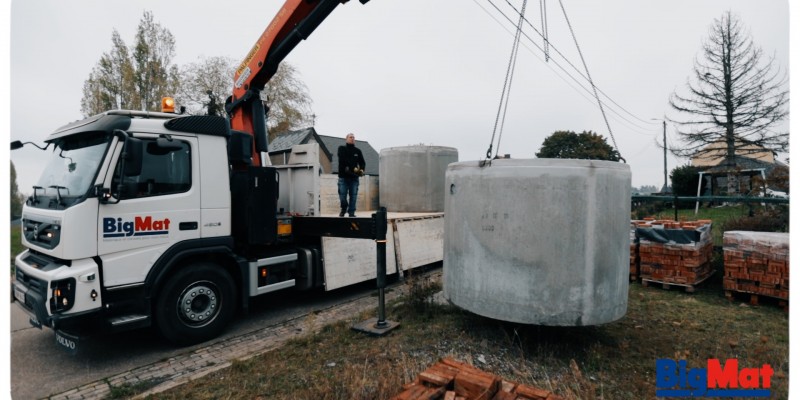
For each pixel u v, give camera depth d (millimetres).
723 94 23906
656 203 14195
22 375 4043
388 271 7652
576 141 44906
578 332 4586
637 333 4707
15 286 4555
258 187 5348
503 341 4250
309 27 5539
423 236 8625
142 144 4348
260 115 6293
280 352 4273
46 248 4137
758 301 5895
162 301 4512
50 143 4957
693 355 4102
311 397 3143
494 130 4070
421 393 2416
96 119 4410
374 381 3387
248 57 6238
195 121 4801
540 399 2365
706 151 25172
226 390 3506
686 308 5621
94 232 4062
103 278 4117
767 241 5621
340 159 8102
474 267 4160
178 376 3979
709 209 15914
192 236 4754
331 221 5547
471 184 4172
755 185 14391
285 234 6004
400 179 9836
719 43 23812
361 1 5234
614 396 3322
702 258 6543
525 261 3832
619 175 3949
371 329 4707
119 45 18719
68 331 4031
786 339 4520
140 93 18734
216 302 4961
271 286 5605
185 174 4734
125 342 4871
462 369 2623
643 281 6848
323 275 6363
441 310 5309
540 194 3766
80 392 3705
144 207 4375
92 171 4152
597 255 3799
